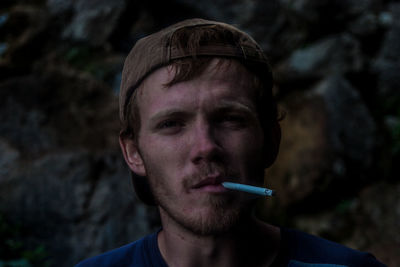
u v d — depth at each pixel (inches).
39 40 229.5
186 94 43.4
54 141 185.0
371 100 251.8
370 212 211.0
